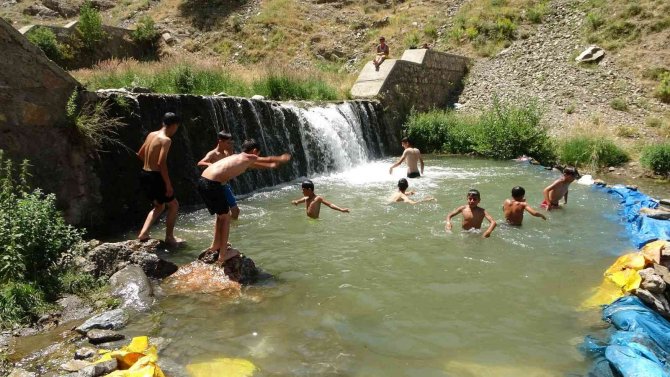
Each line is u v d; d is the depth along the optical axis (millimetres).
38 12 26688
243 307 5113
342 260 6465
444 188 10836
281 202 9766
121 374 3729
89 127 7668
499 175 12492
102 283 5512
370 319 4867
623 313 4793
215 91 14445
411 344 4410
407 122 17797
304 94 16078
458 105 20172
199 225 8109
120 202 8211
